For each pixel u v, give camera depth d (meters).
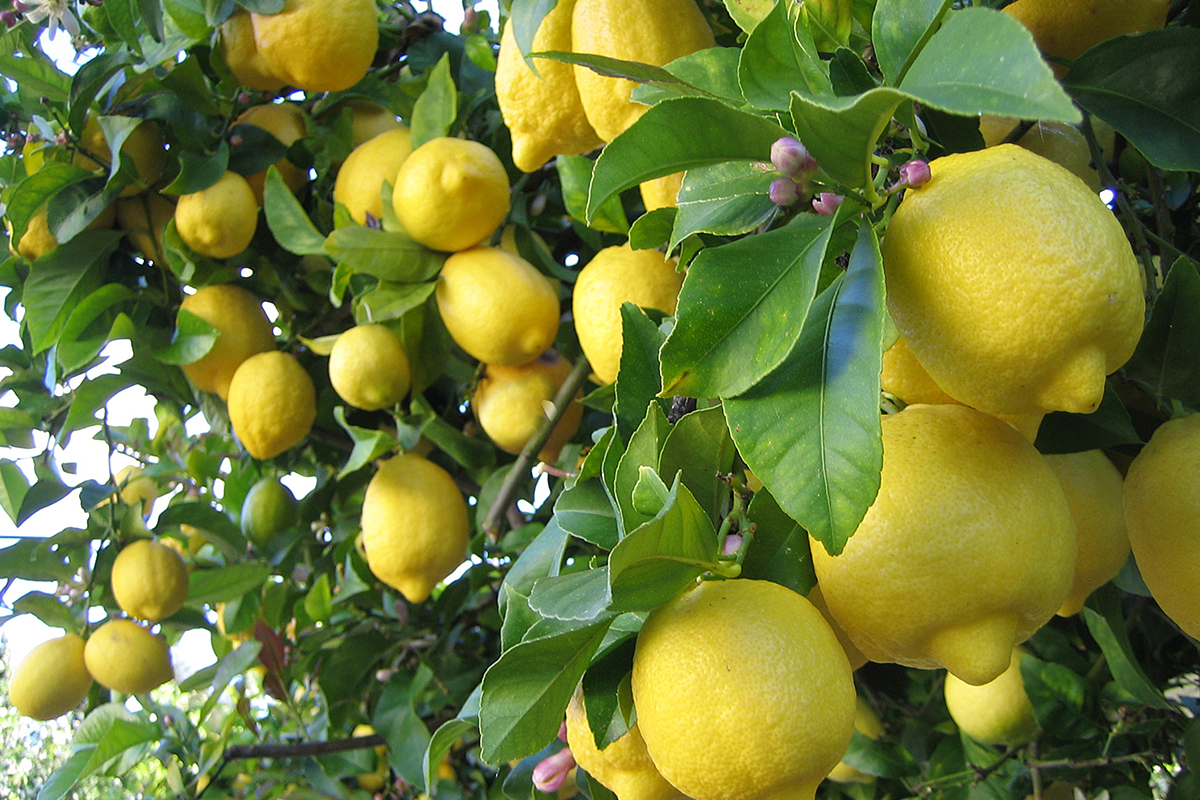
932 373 0.59
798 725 0.54
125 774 1.14
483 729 0.62
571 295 1.10
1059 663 0.98
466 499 1.17
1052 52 0.78
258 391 1.05
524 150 0.89
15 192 1.05
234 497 1.22
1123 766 0.97
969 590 0.57
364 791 1.29
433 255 1.00
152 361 1.11
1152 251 0.86
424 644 1.19
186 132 1.07
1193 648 1.03
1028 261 0.52
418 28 1.15
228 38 1.04
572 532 0.72
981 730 0.96
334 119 1.15
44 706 1.10
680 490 0.58
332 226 1.12
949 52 0.47
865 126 0.51
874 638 0.61
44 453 1.15
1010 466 0.60
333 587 1.23
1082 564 0.72
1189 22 0.81
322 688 1.19
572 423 1.04
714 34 0.93
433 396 1.13
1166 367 0.71
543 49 0.86
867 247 0.59
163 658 1.11
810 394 0.56
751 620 0.57
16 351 1.16
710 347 0.57
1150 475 0.67
